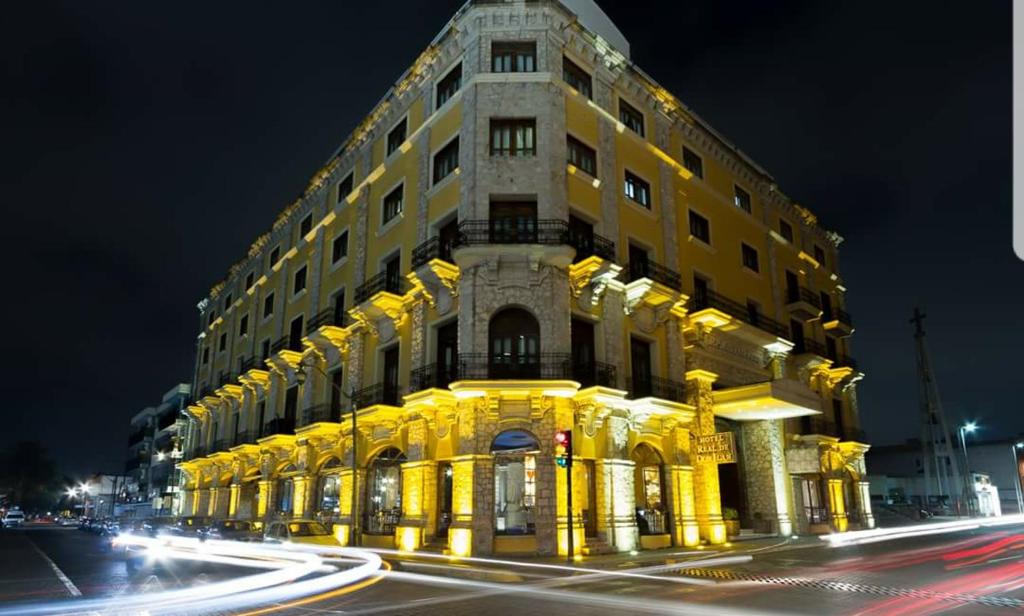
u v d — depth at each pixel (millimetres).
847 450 36875
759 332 31156
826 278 41969
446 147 26250
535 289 22500
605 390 21797
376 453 26500
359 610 10047
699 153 32875
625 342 25016
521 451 21188
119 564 20438
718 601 10711
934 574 14352
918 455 65812
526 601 10891
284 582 13711
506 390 20953
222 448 42562
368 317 28328
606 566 17156
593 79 27125
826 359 36281
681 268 29328
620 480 22500
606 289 24500
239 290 48312
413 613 9742
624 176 27406
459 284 23266
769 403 26766
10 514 78500
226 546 22844
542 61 25094
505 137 24406
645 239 27484
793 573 14914
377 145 31766
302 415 32469
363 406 27453
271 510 33656
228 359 46906
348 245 32562
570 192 24453
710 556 19828
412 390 24422
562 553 20062
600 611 9758
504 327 22469
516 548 20188
